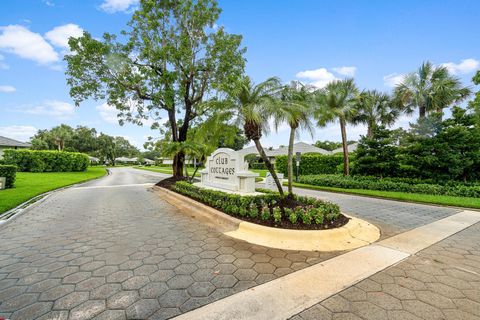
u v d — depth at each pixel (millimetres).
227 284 2947
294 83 7047
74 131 63906
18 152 22078
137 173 32188
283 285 2916
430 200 8484
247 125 6102
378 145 13789
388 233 5027
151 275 3189
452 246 4277
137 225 5750
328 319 2273
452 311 2400
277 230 4699
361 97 17859
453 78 14242
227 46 12625
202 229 5355
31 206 8188
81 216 6754
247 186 9109
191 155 12984
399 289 2818
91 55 11031
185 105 14125
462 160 10391
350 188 12766
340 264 3510
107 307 2480
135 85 12375
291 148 6539
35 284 2951
